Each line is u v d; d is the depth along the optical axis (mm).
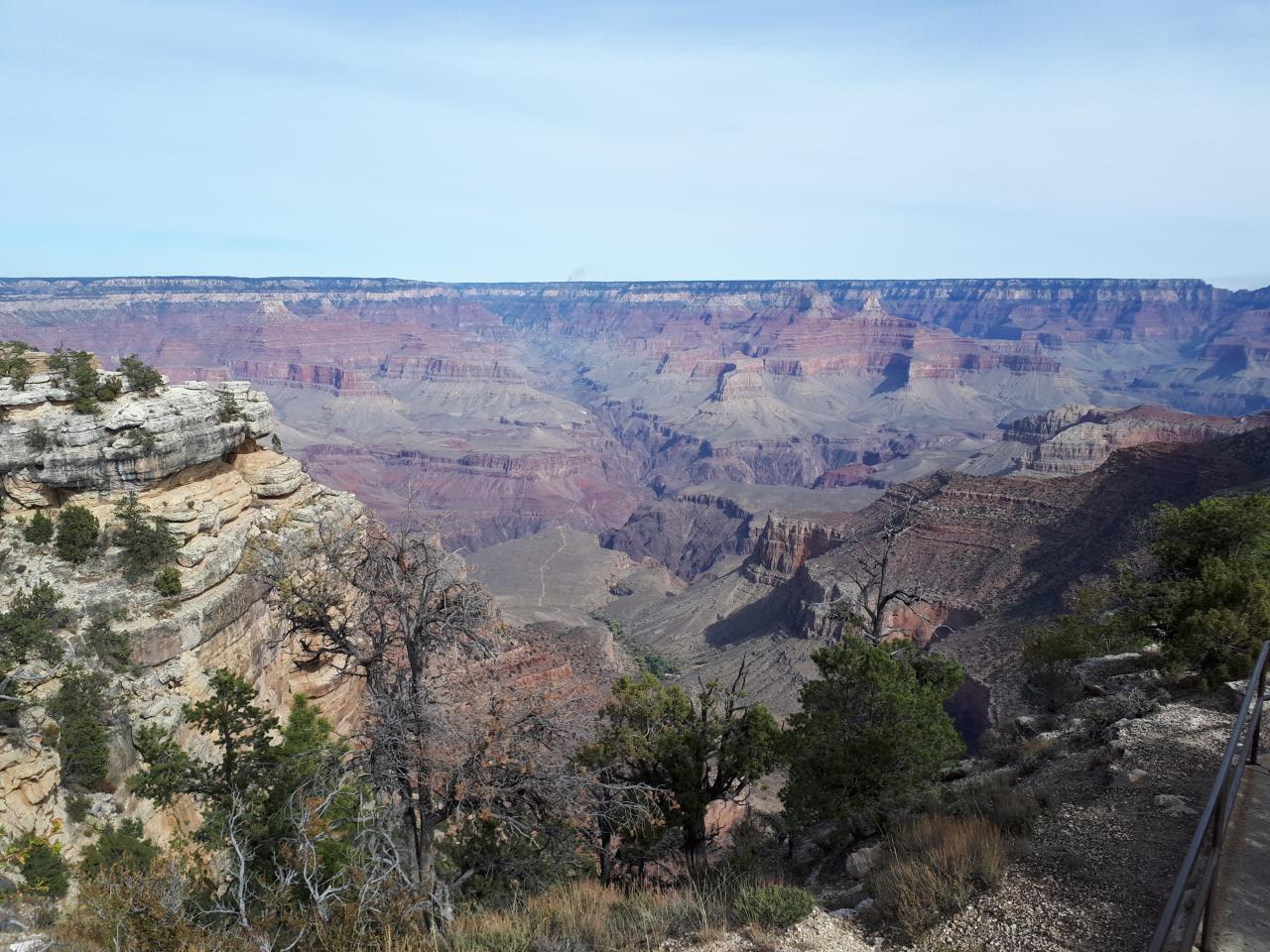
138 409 30859
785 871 20891
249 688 24219
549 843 21328
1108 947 9766
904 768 19625
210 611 30062
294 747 23672
